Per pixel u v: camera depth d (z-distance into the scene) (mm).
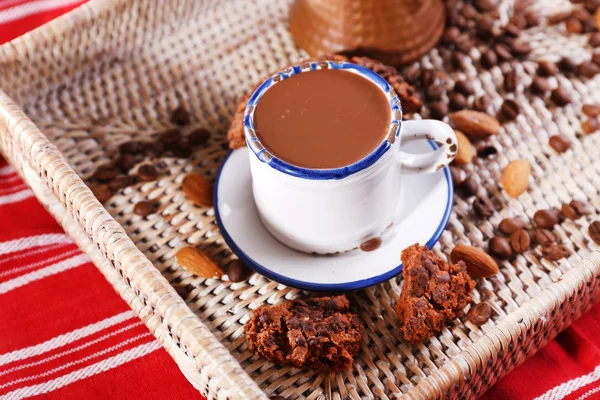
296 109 488
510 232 527
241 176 534
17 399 520
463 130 558
